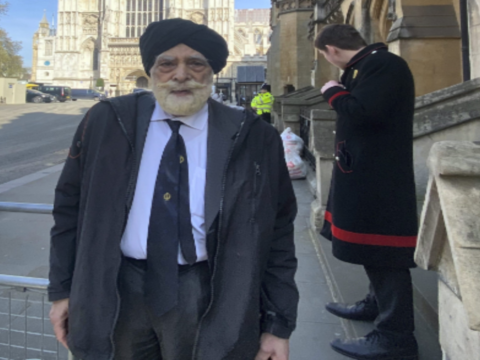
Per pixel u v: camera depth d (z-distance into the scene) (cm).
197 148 145
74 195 151
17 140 1504
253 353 140
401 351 227
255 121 150
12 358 242
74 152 148
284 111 966
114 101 147
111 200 137
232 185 139
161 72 141
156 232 138
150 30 144
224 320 136
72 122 2230
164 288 137
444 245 136
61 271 150
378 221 218
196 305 139
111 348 136
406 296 226
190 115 145
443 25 595
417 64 598
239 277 137
